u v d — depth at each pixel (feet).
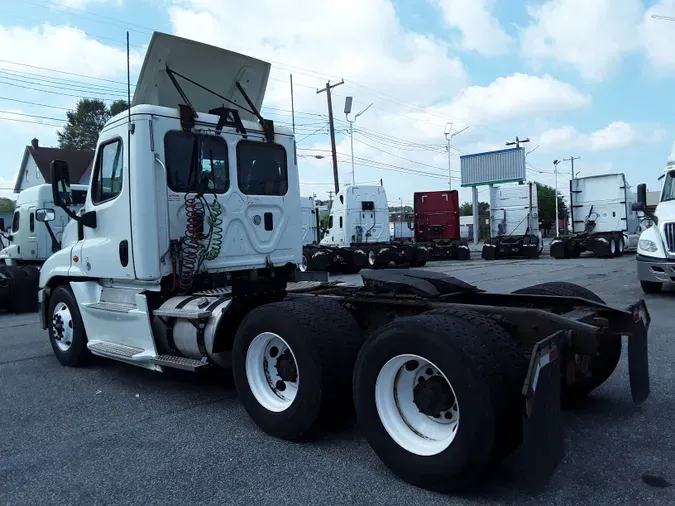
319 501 10.73
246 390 14.55
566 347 11.81
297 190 21.17
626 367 19.45
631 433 13.60
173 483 11.68
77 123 176.35
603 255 80.59
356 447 13.32
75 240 21.13
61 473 12.31
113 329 19.17
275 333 13.66
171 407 16.78
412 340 11.12
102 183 19.10
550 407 10.20
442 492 10.89
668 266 35.09
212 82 20.27
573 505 10.30
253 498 10.93
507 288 42.78
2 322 35.35
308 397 13.00
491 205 90.89
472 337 10.69
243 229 19.12
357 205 73.26
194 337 16.47
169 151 17.66
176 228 17.70
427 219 92.02
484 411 10.16
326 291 17.74
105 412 16.44
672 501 10.32
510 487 11.09
